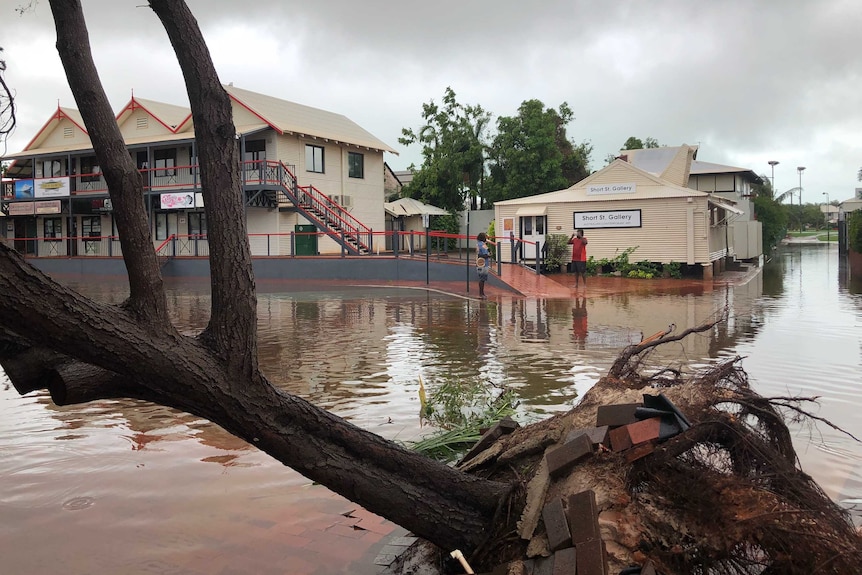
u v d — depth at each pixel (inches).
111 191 120.6
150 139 1285.7
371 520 165.5
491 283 825.5
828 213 4443.9
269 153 1216.2
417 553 148.6
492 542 141.9
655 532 126.2
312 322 538.3
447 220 1615.4
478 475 164.9
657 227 1007.6
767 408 153.3
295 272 1034.1
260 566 142.2
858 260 1120.8
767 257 1627.7
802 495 131.1
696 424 137.3
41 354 122.9
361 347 412.2
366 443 142.3
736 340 420.8
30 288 107.9
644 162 1228.5
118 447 218.5
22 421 249.1
